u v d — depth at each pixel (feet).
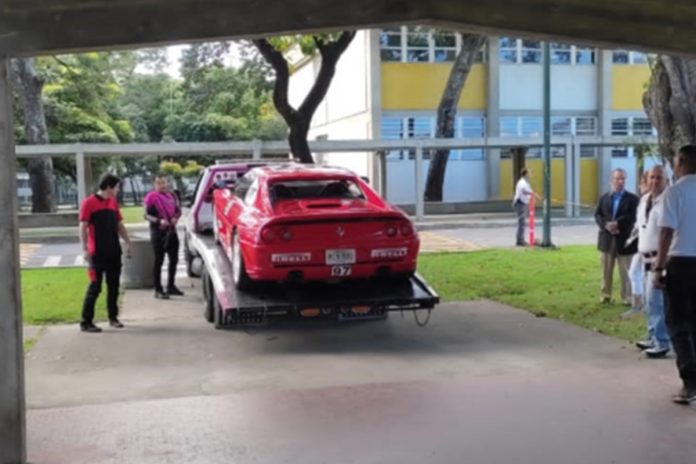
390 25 19.54
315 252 28.68
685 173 21.39
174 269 43.11
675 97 32.24
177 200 44.04
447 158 110.22
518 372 25.09
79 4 17.30
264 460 17.44
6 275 16.87
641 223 28.07
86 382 24.81
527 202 67.77
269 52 54.49
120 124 140.26
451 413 20.68
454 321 34.78
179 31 18.04
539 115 118.01
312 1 18.66
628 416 20.21
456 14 19.90
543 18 20.45
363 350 29.12
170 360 27.86
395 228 29.40
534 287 44.01
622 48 21.47
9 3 16.81
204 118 162.40
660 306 26.55
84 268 58.18
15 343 17.03
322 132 141.59
